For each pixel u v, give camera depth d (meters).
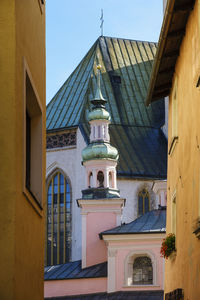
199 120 17.78
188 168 19.86
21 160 13.82
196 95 18.28
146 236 51.22
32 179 17.55
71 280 54.00
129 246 51.50
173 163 24.38
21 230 13.84
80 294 53.38
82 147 66.25
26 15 15.38
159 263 50.72
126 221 64.00
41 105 17.75
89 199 57.56
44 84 18.88
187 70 20.17
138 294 50.41
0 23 13.61
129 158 66.75
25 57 15.09
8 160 13.15
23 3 14.87
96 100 61.91
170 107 25.52
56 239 66.31
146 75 75.56
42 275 17.77
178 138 22.56
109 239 51.53
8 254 12.88
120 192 64.62
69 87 73.56
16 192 13.22
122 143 68.25
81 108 69.75
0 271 12.82
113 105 71.69
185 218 20.41
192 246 18.64
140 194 65.12
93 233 57.16
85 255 56.59
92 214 57.53
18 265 13.44
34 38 16.83
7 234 12.93
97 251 56.78
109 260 51.56
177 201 22.78
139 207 64.81
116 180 64.44
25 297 14.45
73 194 66.25
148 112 72.56
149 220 53.53
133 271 51.34
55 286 54.28
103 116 61.09
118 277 51.22
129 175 65.00
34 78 16.70
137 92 73.75
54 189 67.31
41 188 17.50
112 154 59.81
